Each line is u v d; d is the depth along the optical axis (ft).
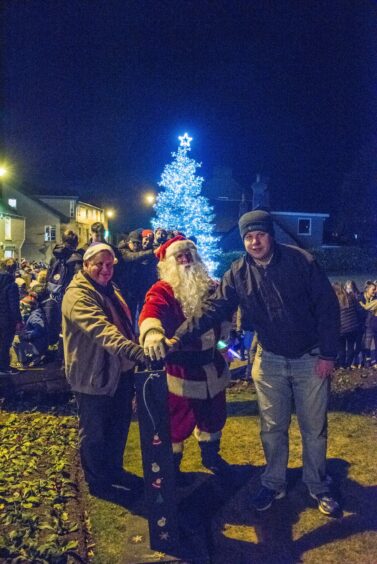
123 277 24.64
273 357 11.96
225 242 125.29
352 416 17.43
